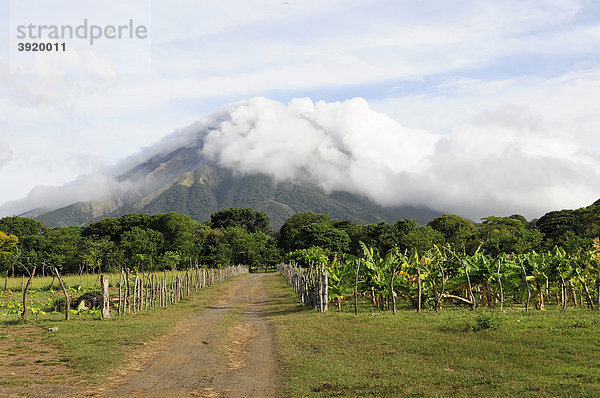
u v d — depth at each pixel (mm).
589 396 7754
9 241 48094
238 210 134125
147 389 9508
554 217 87375
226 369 11289
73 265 61312
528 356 10742
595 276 21078
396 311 20219
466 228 98062
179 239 69812
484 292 21641
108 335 15469
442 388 8758
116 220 98750
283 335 15547
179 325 18344
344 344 13430
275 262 101938
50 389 9344
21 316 19203
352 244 98250
